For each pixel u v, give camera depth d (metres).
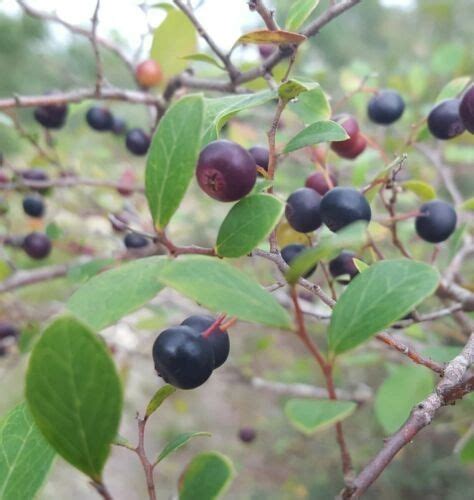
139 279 0.06
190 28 0.14
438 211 0.10
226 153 0.07
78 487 0.34
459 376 0.07
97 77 0.14
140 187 0.20
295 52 0.08
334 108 0.13
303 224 0.08
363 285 0.06
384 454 0.06
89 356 0.05
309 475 0.31
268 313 0.05
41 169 0.20
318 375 0.26
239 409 0.35
